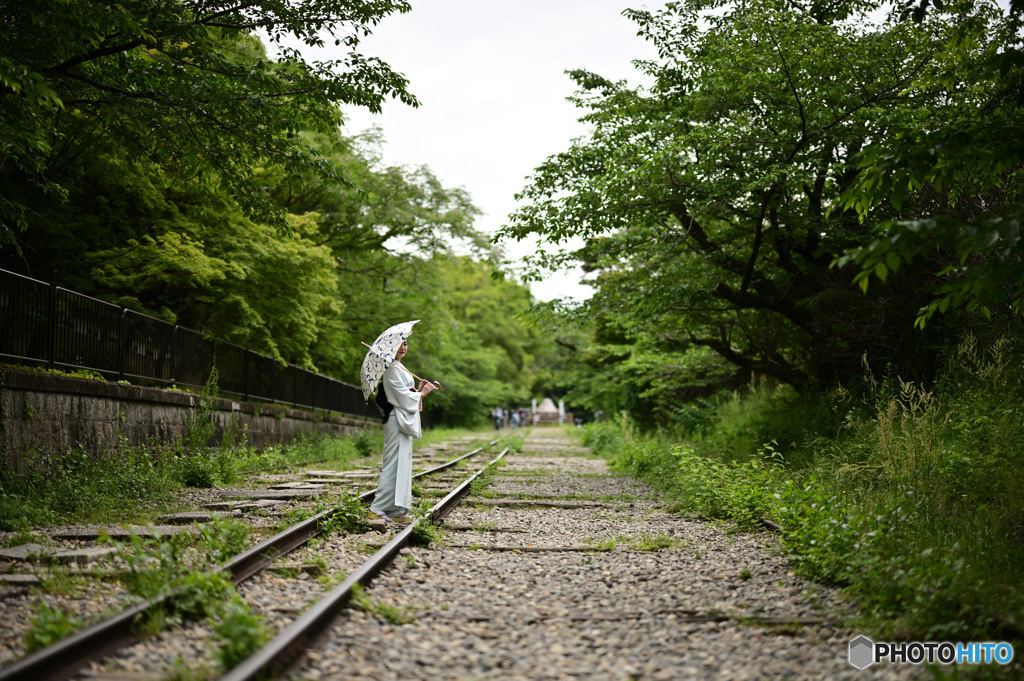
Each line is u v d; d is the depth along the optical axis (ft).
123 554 17.13
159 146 40.91
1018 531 23.35
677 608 16.76
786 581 19.49
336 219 91.09
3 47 29.81
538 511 34.12
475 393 192.54
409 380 29.04
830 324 47.78
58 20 29.76
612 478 52.75
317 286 68.90
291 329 72.02
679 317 57.93
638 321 57.88
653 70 49.11
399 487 28.43
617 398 114.73
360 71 38.29
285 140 40.22
